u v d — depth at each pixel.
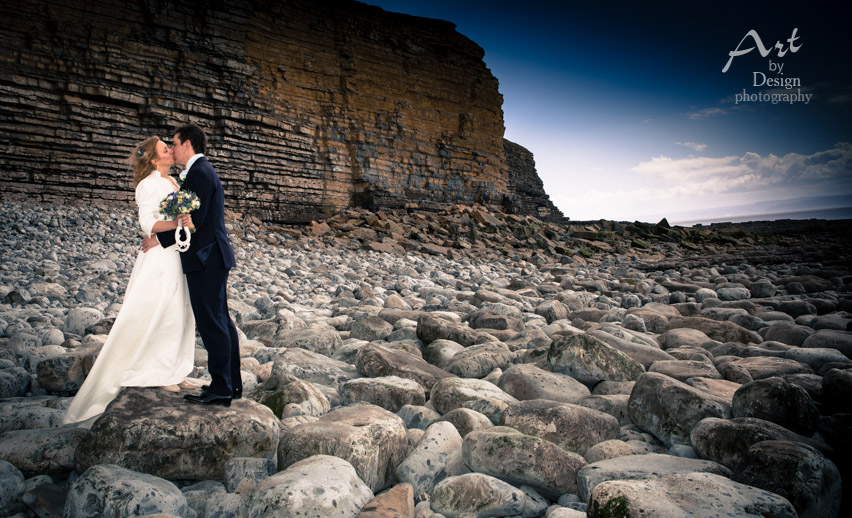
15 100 15.70
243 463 2.72
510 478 2.69
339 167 22.95
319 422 3.01
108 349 3.06
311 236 18.77
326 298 8.69
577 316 7.04
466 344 5.30
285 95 21.88
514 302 7.78
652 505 2.05
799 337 5.39
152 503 2.32
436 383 3.85
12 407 3.29
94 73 16.98
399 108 25.12
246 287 8.70
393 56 25.14
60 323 5.75
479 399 3.57
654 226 29.25
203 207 3.09
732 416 3.36
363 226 20.97
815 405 3.35
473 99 28.44
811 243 30.03
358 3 24.09
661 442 3.32
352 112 23.59
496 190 29.09
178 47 18.58
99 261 10.01
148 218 3.08
